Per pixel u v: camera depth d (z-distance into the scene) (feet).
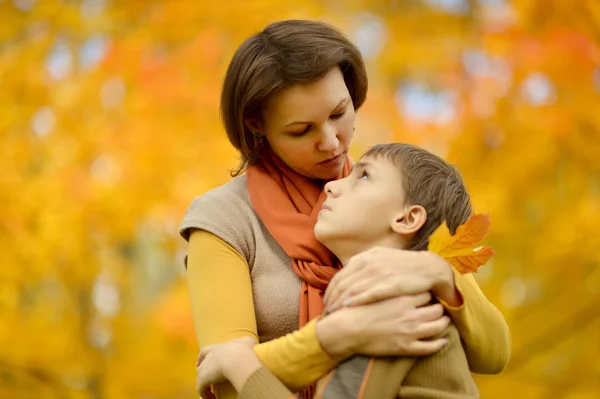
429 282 7.24
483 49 18.81
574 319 19.36
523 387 19.20
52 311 19.92
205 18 19.66
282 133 7.90
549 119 17.63
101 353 19.95
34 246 18.69
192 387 19.67
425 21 19.89
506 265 19.26
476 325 7.66
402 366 7.18
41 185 18.52
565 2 18.25
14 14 20.48
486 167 18.34
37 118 19.63
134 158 18.44
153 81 18.53
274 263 7.97
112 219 18.69
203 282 7.81
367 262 7.31
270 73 7.70
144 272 22.99
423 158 8.13
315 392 7.29
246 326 7.63
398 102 19.54
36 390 19.63
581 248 18.40
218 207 8.12
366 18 20.53
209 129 18.74
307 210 8.16
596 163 18.22
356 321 7.11
